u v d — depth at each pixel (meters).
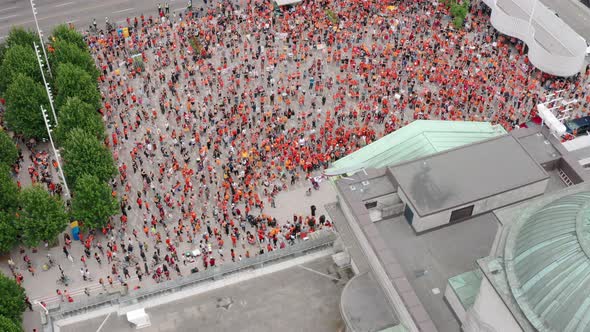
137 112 100.50
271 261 56.97
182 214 86.38
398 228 54.25
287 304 53.91
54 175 93.56
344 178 55.25
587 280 34.72
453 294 46.09
